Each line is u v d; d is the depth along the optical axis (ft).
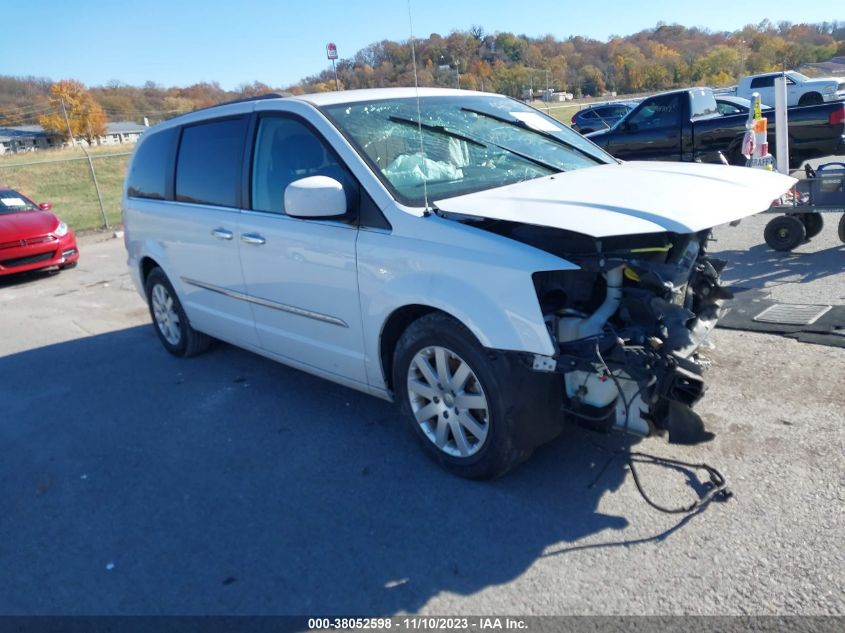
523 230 9.96
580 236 9.45
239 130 14.42
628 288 9.87
